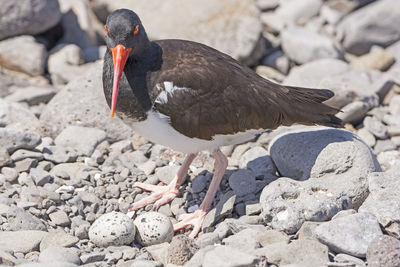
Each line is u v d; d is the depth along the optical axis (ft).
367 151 37.09
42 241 31.65
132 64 33.45
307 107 36.60
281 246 29.68
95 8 63.82
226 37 58.23
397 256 27.89
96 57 59.11
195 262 28.86
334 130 38.73
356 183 35.27
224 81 34.50
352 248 29.73
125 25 32.32
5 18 57.41
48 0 58.34
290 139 38.60
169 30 59.41
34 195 35.73
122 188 38.37
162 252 31.04
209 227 34.83
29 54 55.98
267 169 39.06
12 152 40.29
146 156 43.39
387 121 47.37
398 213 31.40
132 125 35.09
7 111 45.24
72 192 36.96
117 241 32.07
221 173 36.81
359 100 46.65
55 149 41.42
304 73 53.67
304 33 60.39
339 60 55.93
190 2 60.49
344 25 62.85
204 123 34.19
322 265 28.73
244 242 30.58
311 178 35.32
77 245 32.37
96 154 41.16
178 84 33.58
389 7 60.64
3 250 30.12
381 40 61.21
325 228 30.53
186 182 39.58
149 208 37.47
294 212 32.55
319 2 66.64
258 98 35.01
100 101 45.32
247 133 35.94
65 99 45.78
